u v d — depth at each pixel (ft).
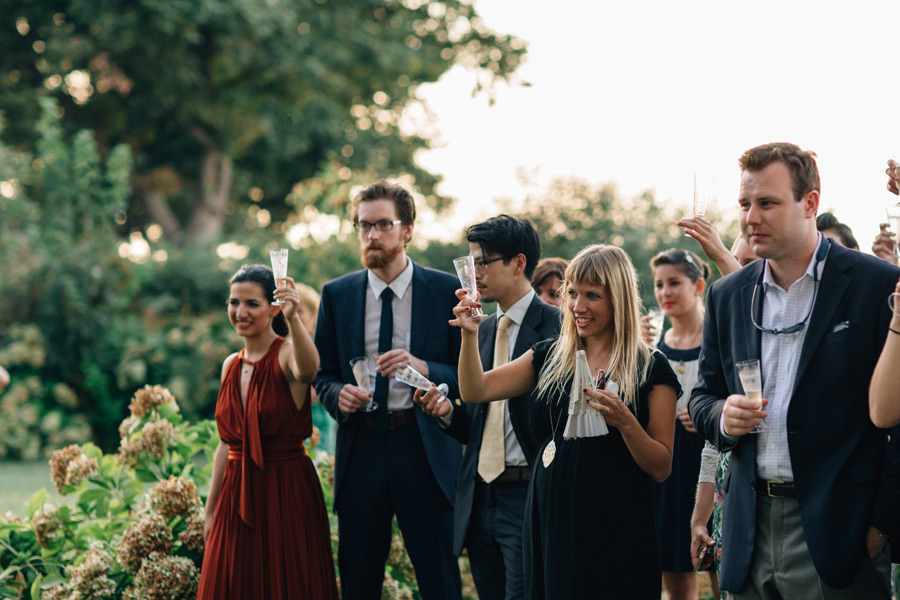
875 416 8.99
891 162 10.73
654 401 10.46
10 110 62.49
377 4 71.15
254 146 73.10
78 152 48.44
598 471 10.28
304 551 13.53
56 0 59.31
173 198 77.15
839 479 9.30
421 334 14.56
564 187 33.42
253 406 13.58
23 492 30.94
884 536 9.20
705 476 11.55
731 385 10.36
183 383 44.32
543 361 11.21
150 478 16.12
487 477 12.60
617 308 10.58
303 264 44.60
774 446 9.78
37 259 44.88
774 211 9.61
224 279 48.32
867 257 9.73
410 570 16.69
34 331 43.47
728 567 10.05
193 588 14.32
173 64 60.54
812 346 9.57
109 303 45.34
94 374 44.27
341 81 68.59
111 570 14.69
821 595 9.40
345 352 14.64
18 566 15.44
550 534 10.33
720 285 10.76
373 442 14.19
